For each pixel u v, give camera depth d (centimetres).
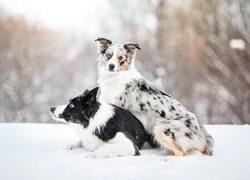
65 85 2927
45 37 2964
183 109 636
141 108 643
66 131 830
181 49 2373
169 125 594
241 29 2256
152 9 2508
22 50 2786
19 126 890
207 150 596
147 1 2523
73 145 624
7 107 2602
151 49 2477
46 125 930
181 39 2386
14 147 623
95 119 585
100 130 583
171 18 2430
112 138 582
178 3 2423
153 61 2436
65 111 588
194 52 2292
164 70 2381
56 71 2900
